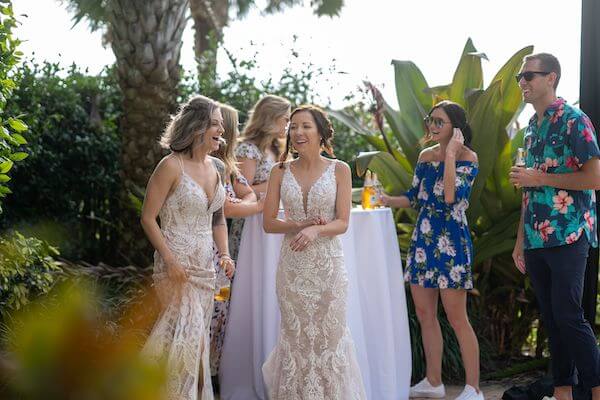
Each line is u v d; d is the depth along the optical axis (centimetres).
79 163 739
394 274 434
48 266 459
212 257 353
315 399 360
